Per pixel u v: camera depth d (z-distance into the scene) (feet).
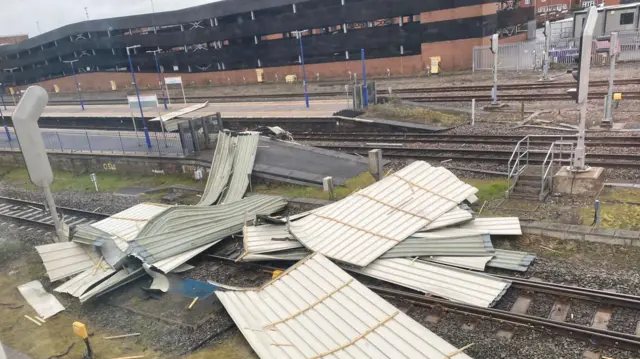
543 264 35.06
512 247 38.19
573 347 26.32
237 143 67.21
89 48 209.15
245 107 111.96
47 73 223.92
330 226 41.55
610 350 25.79
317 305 31.58
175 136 86.69
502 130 69.41
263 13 174.70
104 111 130.72
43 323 35.81
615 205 42.01
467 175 54.24
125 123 112.88
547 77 105.70
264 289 34.55
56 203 66.80
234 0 175.42
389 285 34.78
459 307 30.60
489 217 41.86
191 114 97.81
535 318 28.25
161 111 117.80
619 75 98.78
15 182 86.89
